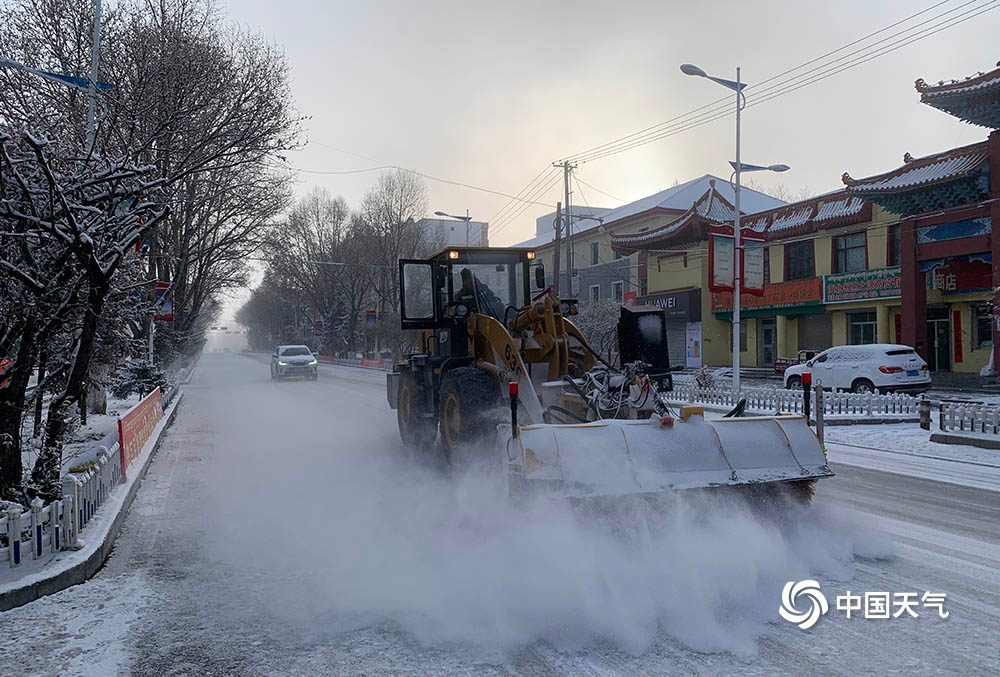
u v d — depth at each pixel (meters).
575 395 7.34
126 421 8.71
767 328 34.56
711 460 5.62
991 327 25.23
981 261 25.28
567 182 34.84
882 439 12.74
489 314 9.19
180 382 29.09
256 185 26.81
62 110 9.32
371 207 55.44
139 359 20.28
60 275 6.43
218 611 4.68
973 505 7.36
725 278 19.94
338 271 63.25
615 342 9.41
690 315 35.62
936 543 5.93
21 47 11.45
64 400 6.66
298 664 3.91
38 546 5.36
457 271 9.50
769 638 4.13
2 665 3.92
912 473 9.33
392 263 54.59
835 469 9.67
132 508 7.66
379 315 56.22
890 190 25.38
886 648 3.98
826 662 3.82
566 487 5.20
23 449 7.98
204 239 27.16
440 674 3.78
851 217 29.00
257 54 15.70
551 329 7.94
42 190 5.84
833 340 31.14
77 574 5.24
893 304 27.86
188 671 3.85
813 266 31.55
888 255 28.09
